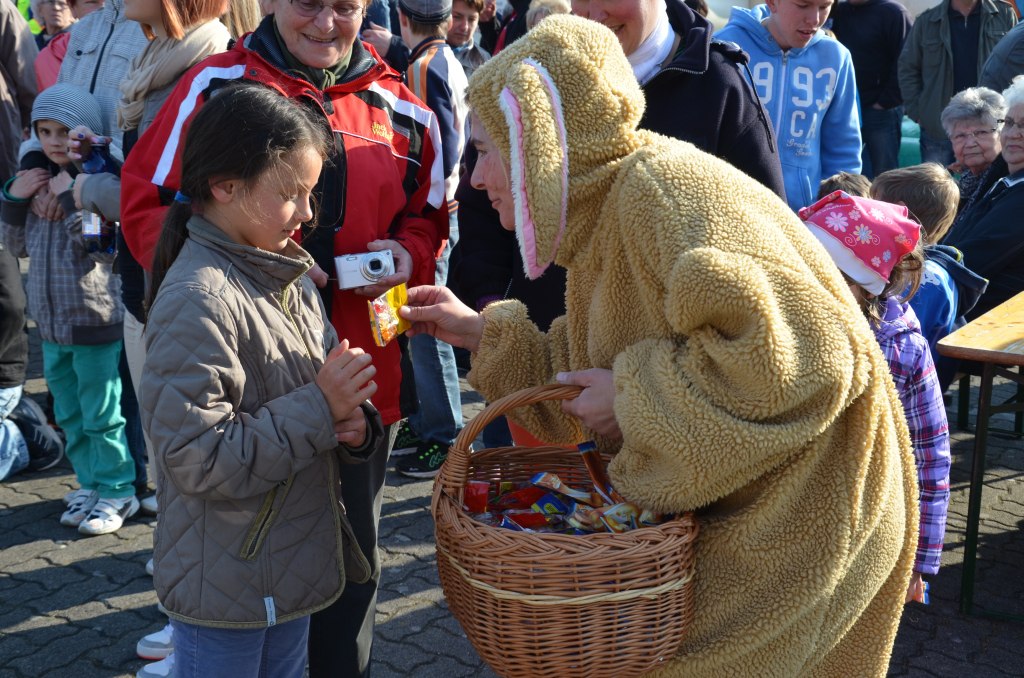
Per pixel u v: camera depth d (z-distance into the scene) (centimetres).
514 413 205
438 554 170
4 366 409
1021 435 480
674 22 271
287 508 176
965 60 668
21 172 356
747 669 162
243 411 170
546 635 152
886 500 165
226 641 177
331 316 225
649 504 159
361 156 227
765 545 158
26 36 540
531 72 159
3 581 341
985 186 455
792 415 151
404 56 454
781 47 397
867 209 236
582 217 169
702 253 148
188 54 249
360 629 232
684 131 253
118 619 319
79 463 388
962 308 362
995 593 339
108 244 298
